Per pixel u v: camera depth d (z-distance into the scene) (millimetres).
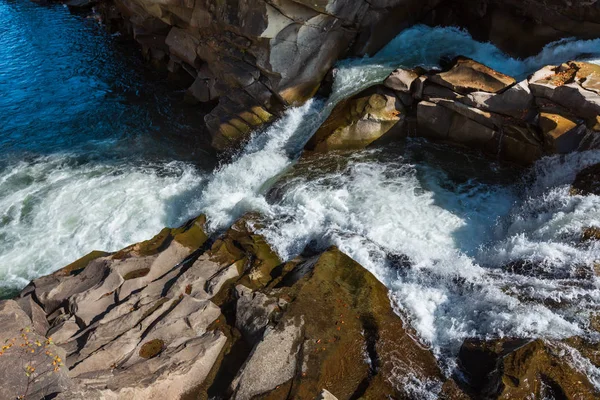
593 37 13320
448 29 15484
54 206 12977
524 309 8406
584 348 7676
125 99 17688
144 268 10242
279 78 14555
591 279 8680
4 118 16719
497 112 11703
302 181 12125
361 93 13406
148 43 19484
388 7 14844
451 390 7602
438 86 12539
